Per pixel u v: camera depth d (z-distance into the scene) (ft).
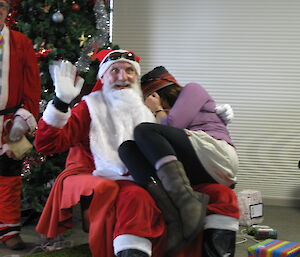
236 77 15.64
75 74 7.14
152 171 6.55
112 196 6.41
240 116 15.67
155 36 15.92
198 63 15.79
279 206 15.28
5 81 8.82
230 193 6.89
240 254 9.26
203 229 6.74
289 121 15.46
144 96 7.91
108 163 7.14
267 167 15.64
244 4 15.52
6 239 9.14
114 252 6.31
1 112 8.88
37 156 10.82
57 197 7.04
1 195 9.07
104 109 7.63
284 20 15.34
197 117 7.27
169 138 6.63
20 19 10.97
